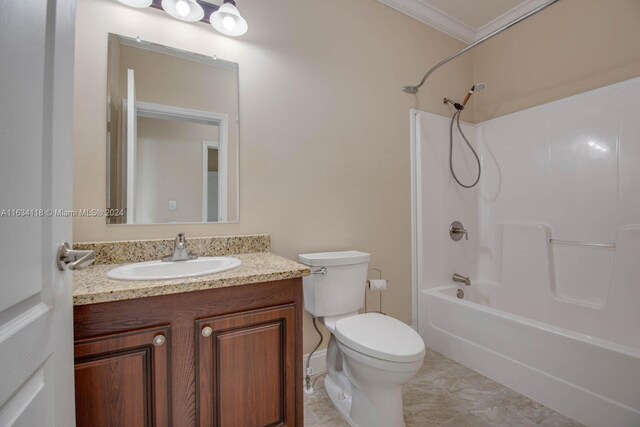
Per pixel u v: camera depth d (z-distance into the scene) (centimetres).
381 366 117
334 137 191
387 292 213
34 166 54
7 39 45
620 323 167
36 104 54
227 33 151
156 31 141
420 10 227
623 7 182
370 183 205
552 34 214
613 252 175
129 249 129
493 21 246
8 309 46
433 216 226
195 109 150
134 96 137
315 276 156
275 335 111
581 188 192
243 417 105
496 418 139
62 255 64
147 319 90
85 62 127
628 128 172
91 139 128
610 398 126
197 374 97
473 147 256
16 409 48
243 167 161
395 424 125
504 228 232
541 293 206
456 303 193
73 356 76
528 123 221
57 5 62
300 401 117
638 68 175
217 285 98
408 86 222
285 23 174
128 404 88
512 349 161
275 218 170
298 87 178
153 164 141
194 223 149
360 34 203
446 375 176
